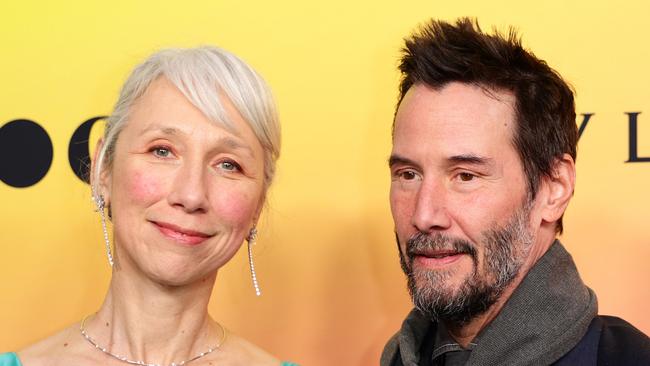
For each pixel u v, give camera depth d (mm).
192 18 2385
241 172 1627
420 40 1738
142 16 2389
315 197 2369
